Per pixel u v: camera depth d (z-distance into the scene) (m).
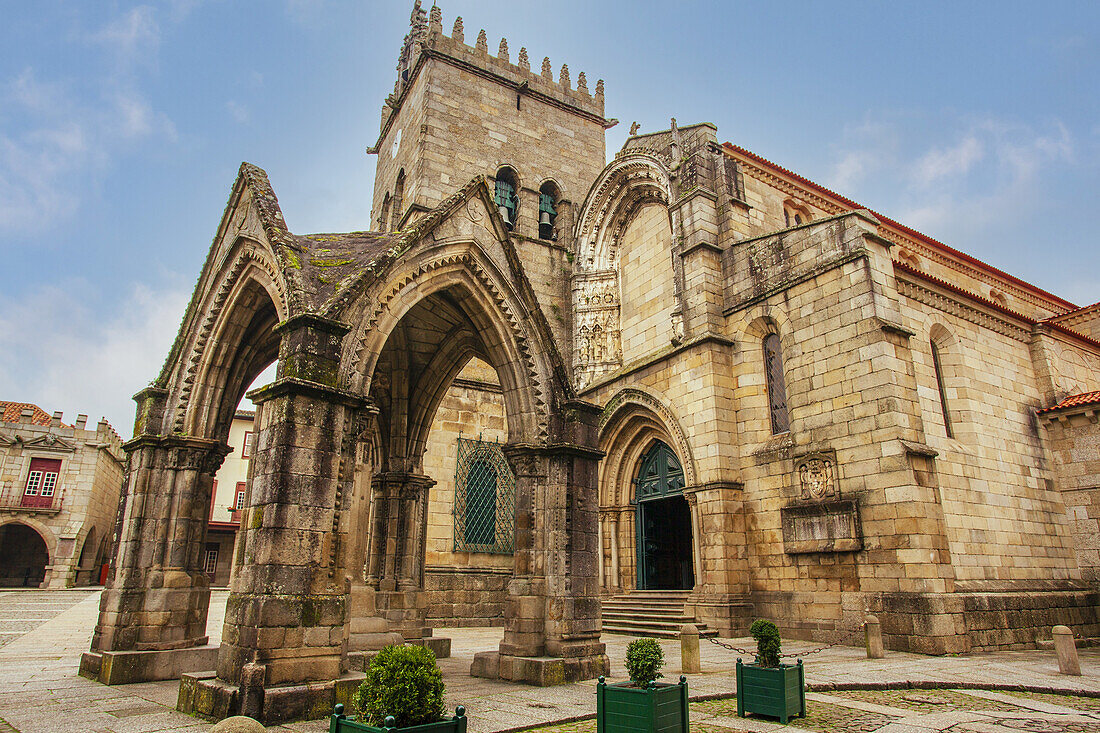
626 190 32.62
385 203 40.00
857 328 20.69
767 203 28.23
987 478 22.08
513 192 37.31
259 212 13.43
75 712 10.08
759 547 22.66
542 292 34.19
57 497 50.31
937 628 17.45
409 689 6.59
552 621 13.37
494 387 31.03
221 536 59.44
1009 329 25.72
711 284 25.81
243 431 61.47
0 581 51.84
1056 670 15.18
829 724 10.00
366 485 14.98
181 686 10.32
